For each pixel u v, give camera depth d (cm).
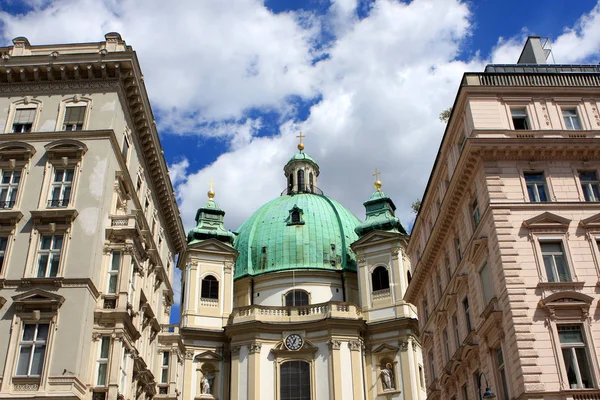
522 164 3866
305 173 9844
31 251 3541
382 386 6988
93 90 4069
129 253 3731
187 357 7156
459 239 4422
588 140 3853
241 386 6900
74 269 3484
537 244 3603
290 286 7894
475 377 4081
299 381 6919
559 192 3775
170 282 5438
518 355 3297
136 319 3956
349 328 7112
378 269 7681
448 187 4344
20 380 3203
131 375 3788
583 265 3553
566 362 3316
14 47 4228
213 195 8656
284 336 7144
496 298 3612
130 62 4056
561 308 3406
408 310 7256
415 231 5741
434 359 5169
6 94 4088
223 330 7362
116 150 3938
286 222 8562
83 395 3275
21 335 3316
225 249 7912
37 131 3934
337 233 8488
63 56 4069
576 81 4247
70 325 3331
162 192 4956
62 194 3744
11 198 3750
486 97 4091
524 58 5019
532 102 4112
